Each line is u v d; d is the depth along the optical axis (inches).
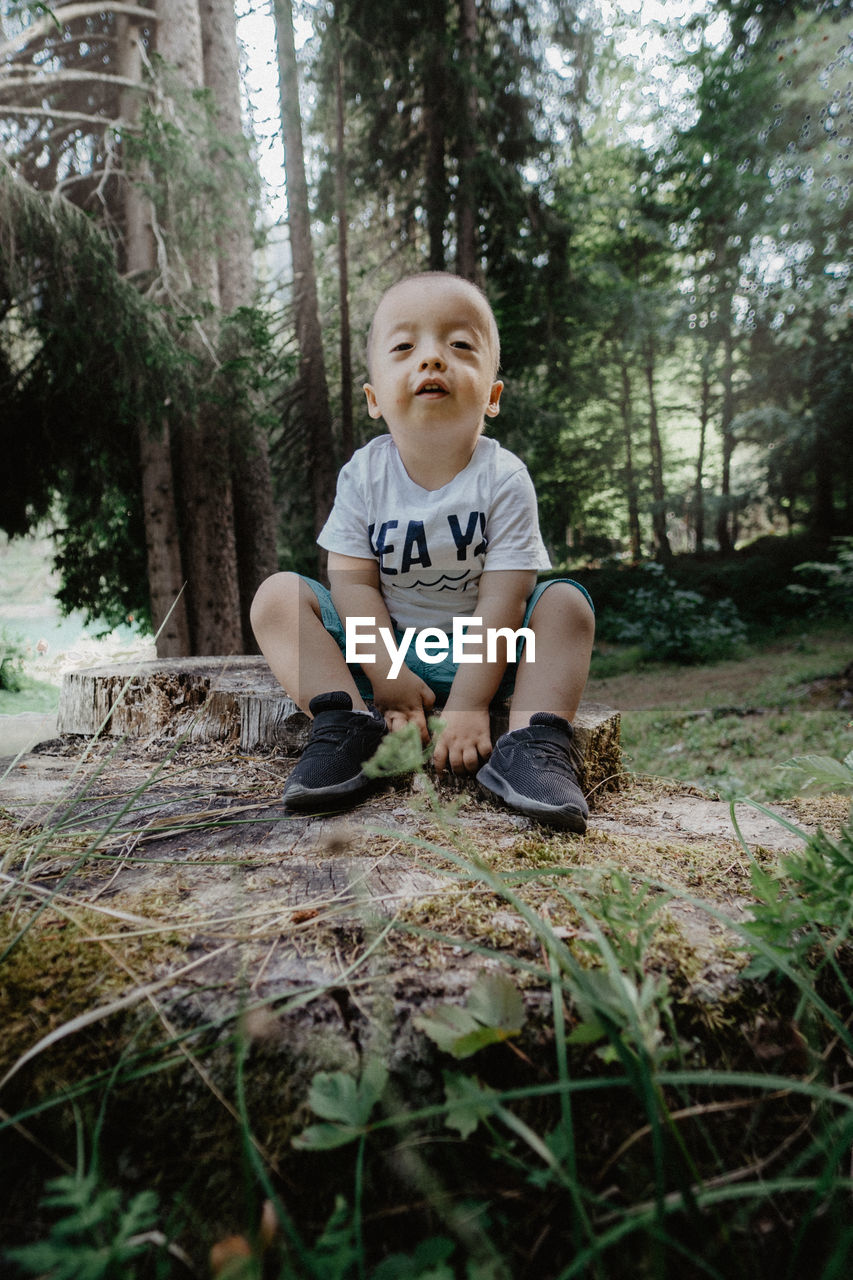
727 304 522.3
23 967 34.3
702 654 398.9
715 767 163.9
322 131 466.3
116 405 265.1
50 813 56.6
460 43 421.4
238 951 35.5
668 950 36.2
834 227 401.1
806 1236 29.9
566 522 685.9
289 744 77.5
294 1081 30.1
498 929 37.1
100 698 89.0
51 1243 22.7
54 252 235.5
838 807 68.5
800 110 407.5
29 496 303.6
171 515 292.7
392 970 33.8
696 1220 24.4
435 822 55.2
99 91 308.0
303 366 427.8
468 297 64.9
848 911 35.9
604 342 627.5
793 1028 34.9
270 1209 28.0
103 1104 29.4
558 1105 31.0
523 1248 27.8
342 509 70.1
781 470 536.1
